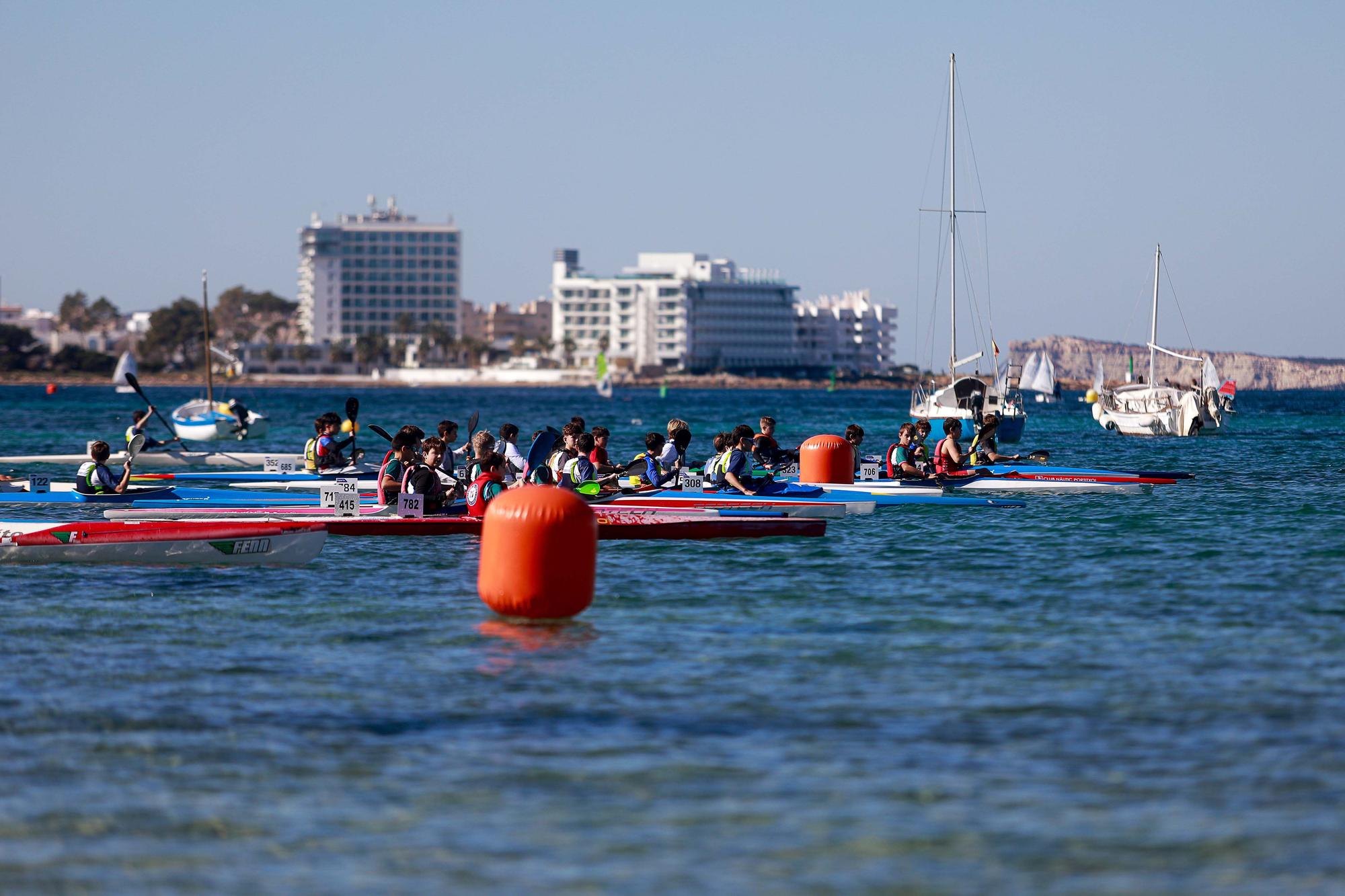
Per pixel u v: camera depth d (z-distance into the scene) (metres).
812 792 27.59
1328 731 31.36
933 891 23.00
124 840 25.22
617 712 33.31
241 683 36.28
